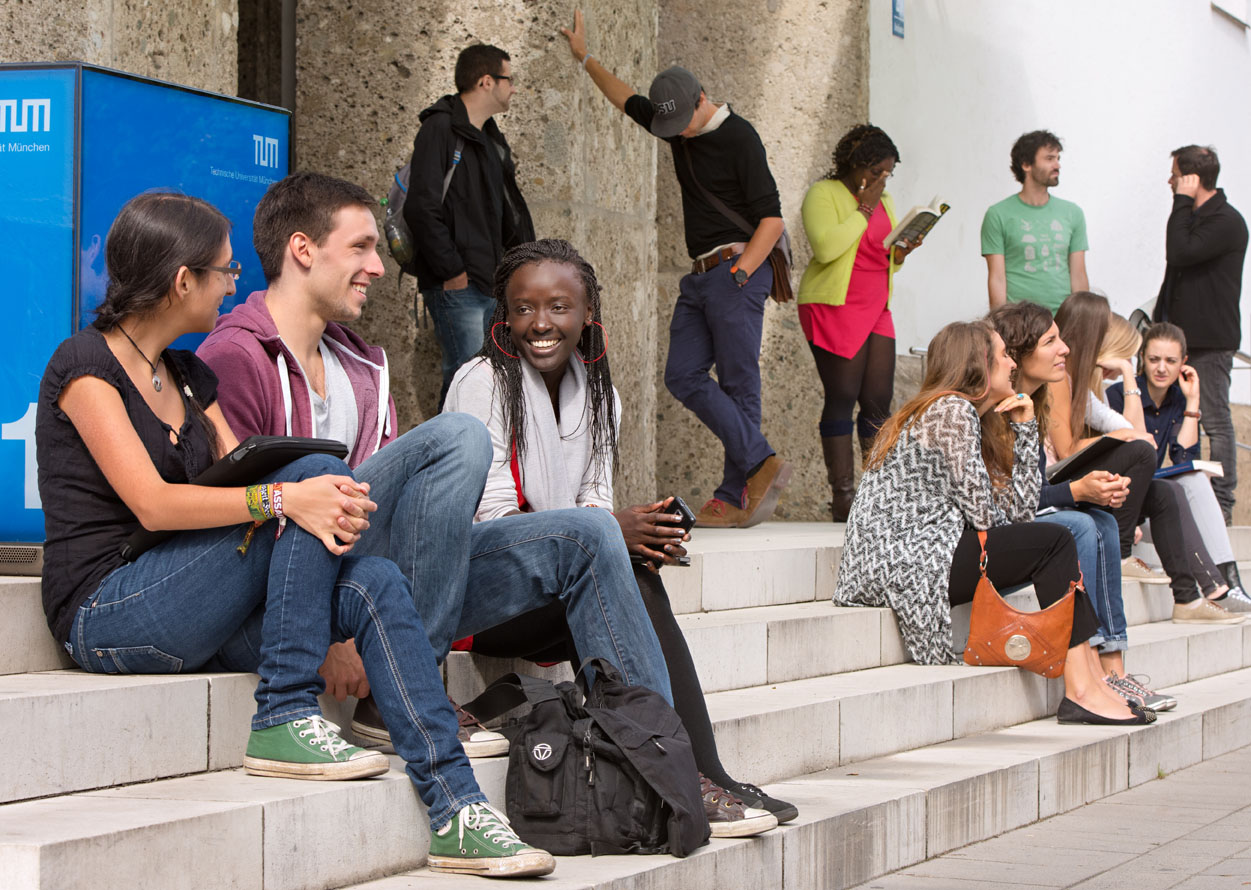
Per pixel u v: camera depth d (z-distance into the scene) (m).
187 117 3.72
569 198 6.49
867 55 8.73
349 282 3.44
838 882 3.59
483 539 3.35
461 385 3.70
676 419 8.20
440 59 6.41
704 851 3.15
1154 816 4.63
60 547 3.01
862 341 7.72
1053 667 5.10
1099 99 10.88
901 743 4.61
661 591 3.46
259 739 2.92
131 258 3.02
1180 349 7.56
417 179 5.55
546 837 3.10
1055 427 6.53
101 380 2.96
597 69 6.57
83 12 4.23
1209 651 6.77
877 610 5.23
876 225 7.72
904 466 5.30
